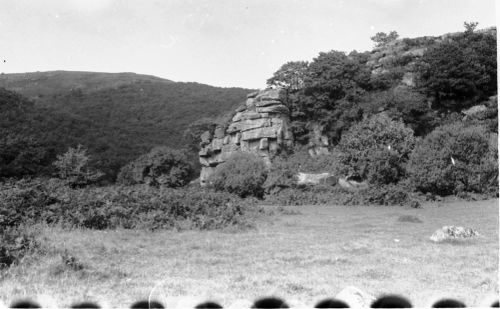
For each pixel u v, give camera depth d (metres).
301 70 48.19
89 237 12.48
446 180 28.33
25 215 14.97
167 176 45.62
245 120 44.66
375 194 27.59
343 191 32.06
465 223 16.06
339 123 42.22
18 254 9.02
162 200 18.11
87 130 66.06
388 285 7.17
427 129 39.03
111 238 12.57
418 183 28.86
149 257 9.89
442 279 7.58
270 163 42.50
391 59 47.59
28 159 45.97
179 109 92.62
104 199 18.05
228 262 9.35
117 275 8.03
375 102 40.78
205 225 15.46
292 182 35.38
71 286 7.27
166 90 108.06
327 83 43.84
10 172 44.16
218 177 36.59
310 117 46.19
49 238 11.95
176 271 8.45
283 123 44.19
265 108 44.25
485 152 29.25
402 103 39.00
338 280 7.59
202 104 96.56
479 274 7.88
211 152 48.06
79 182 41.53
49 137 56.62
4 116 57.06
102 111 88.44
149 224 15.08
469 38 43.62
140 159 48.12
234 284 7.34
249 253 10.42
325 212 22.69
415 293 6.60
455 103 40.88
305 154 43.47
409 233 13.73
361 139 33.75
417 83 42.69
